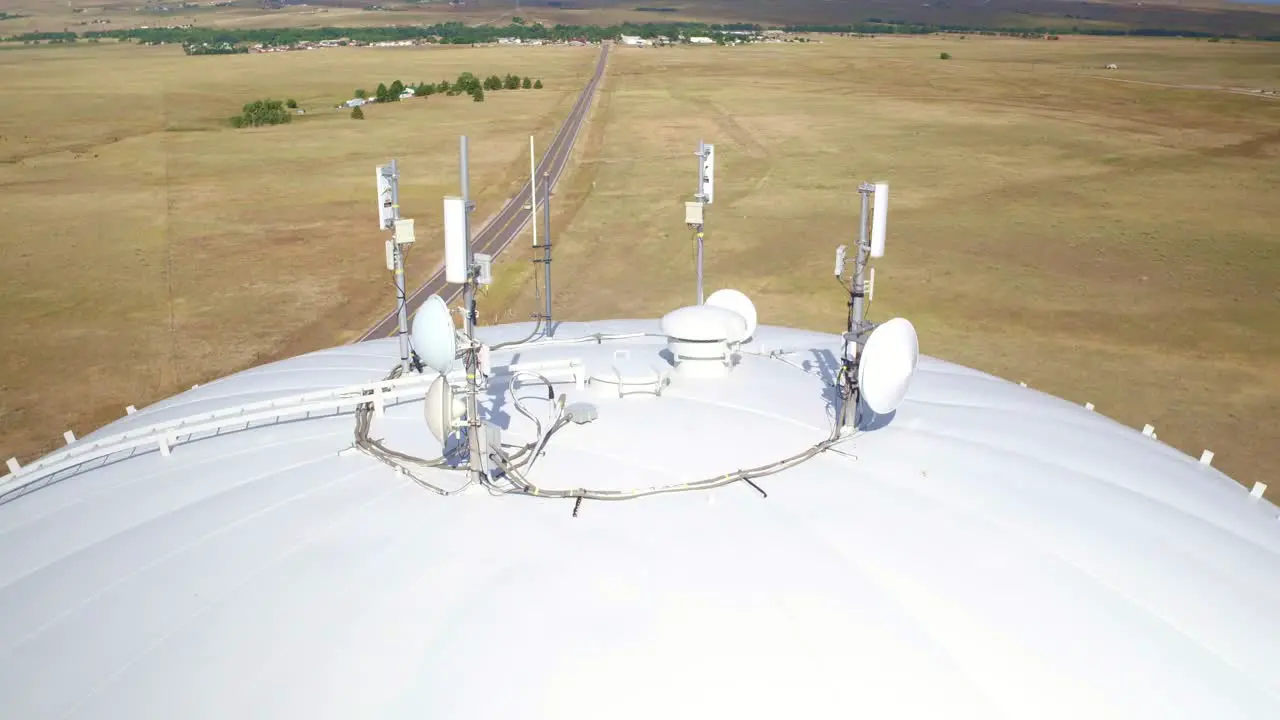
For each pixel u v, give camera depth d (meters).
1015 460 12.12
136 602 9.41
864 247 12.27
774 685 8.22
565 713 7.95
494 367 14.99
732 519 10.34
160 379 43.34
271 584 9.44
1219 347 48.31
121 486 11.98
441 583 9.31
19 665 8.80
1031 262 64.69
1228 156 102.44
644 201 83.19
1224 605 9.59
